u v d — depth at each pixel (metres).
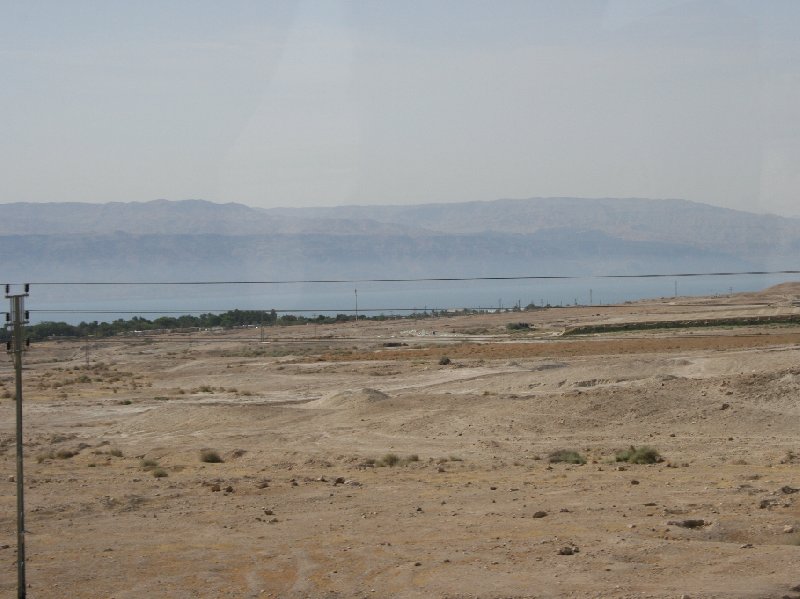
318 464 39.03
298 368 107.38
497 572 18.55
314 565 19.98
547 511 24.81
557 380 67.19
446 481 31.77
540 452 40.84
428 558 20.05
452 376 86.31
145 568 20.25
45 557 21.44
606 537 21.20
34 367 131.00
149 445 51.41
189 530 24.23
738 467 32.94
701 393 51.84
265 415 59.62
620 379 64.62
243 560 20.70
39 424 65.19
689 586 16.89
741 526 21.64
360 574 19.09
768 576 17.34
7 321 16.59
